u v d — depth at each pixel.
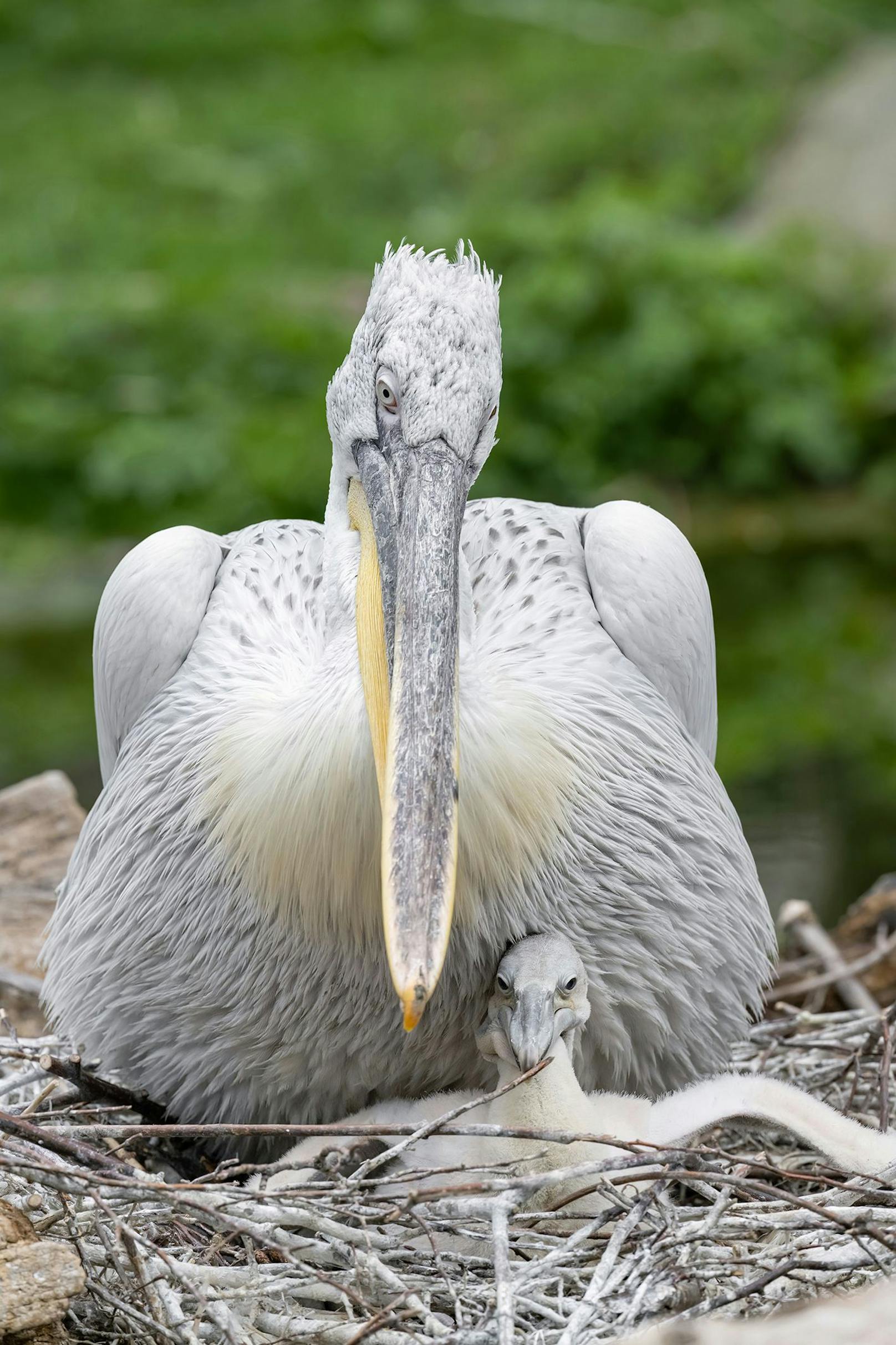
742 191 37.28
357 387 9.41
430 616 8.51
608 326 30.62
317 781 8.77
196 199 38.22
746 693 21.59
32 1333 7.24
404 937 7.77
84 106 42.94
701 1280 7.64
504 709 9.06
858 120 38.09
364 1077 9.59
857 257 32.94
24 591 25.06
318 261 35.56
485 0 47.31
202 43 45.91
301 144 40.47
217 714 9.66
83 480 27.42
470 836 8.82
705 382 30.12
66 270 34.88
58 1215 7.75
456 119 41.28
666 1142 8.79
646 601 10.17
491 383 9.07
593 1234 8.09
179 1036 9.72
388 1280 7.42
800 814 17.66
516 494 28.98
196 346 30.20
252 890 9.15
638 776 9.66
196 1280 7.53
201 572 10.43
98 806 10.50
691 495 29.91
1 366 29.55
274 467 27.34
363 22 46.31
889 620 24.25
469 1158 8.73
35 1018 11.92
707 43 43.75
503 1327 6.91
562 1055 8.80
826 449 29.81
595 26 45.72
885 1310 6.93
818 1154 9.28
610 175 35.84
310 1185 7.88
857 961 12.60
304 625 10.06
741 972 10.14
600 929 9.43
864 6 46.41
